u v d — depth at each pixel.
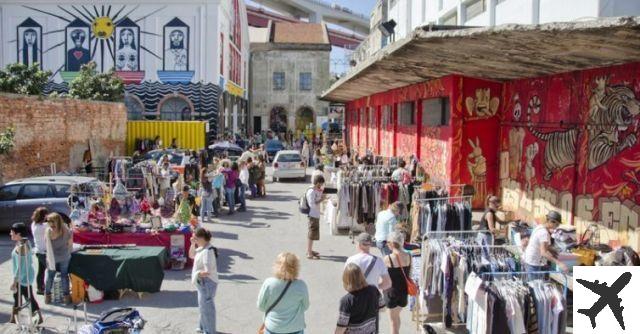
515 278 7.73
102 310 10.08
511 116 17.03
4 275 12.02
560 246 10.89
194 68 39.78
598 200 12.17
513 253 9.39
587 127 12.60
